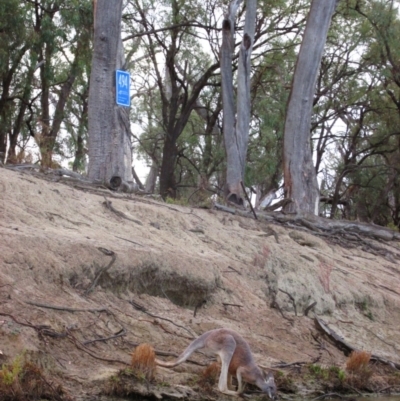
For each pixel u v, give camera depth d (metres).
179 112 39.81
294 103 24.55
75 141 35.19
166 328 11.87
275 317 14.19
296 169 24.38
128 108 21.11
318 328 14.36
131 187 18.03
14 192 13.30
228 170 24.88
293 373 12.14
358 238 21.73
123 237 13.67
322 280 16.33
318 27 24.55
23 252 11.12
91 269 11.82
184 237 15.38
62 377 9.55
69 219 13.49
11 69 28.58
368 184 38.19
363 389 12.50
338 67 35.91
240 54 25.20
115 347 10.75
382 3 31.59
